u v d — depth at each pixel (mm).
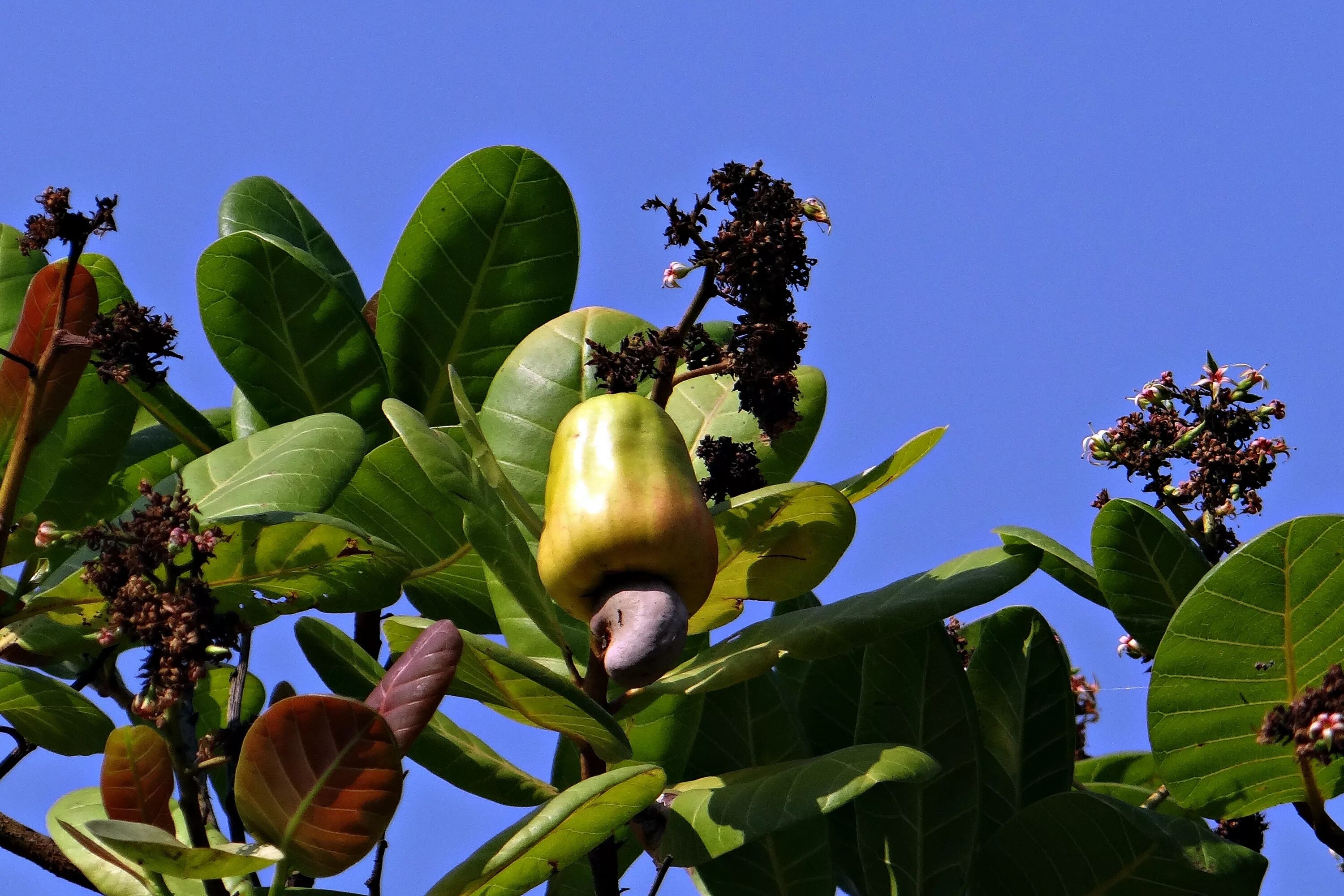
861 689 4738
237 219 5402
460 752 4059
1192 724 4035
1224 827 4812
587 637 4352
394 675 3107
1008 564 4312
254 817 3053
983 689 4988
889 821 4629
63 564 4320
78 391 4480
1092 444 4922
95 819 3184
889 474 4430
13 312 4598
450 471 3785
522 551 3844
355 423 4270
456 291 5203
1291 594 3816
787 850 4508
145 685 3033
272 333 4875
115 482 4988
